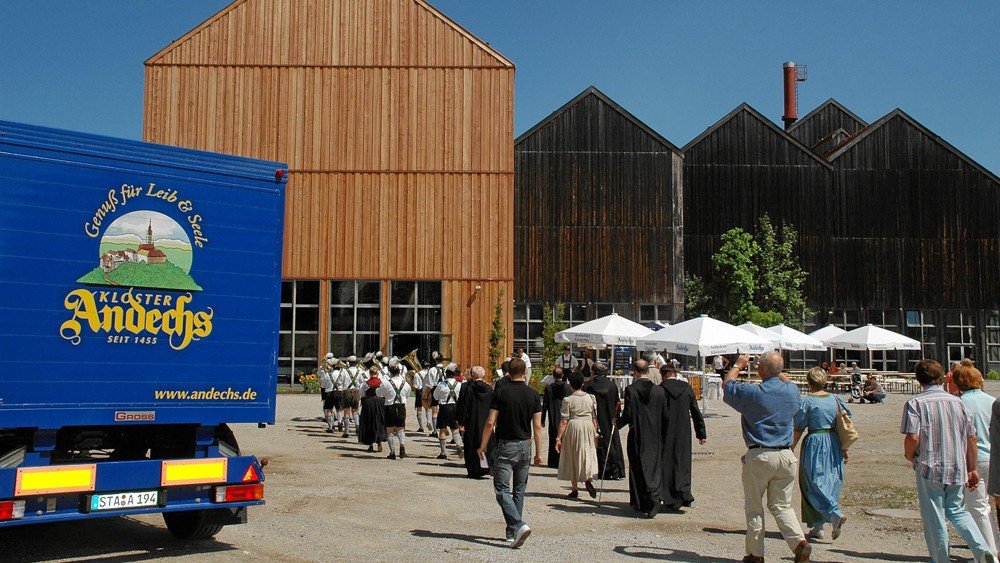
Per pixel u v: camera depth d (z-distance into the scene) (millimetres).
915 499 11672
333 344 32188
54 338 7402
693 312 39969
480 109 32844
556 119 38875
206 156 8289
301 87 32688
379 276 32312
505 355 32031
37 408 7289
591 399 11742
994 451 7355
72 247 7535
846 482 13070
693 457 16219
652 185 38625
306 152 32531
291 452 16406
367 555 8148
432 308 32375
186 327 8062
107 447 8773
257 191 8562
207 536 8633
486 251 32469
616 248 38375
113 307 7707
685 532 9562
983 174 41625
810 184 41188
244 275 8414
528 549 8508
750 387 7871
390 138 32719
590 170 38656
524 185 38594
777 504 7762
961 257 41344
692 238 40656
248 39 32750
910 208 41406
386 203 32531
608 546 8719
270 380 8469
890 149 41531
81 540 8758
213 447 8266
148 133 32188
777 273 39719
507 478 8750
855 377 30641
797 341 27547
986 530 7789
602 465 13305
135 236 7867
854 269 41062
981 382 8195
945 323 41125
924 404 7473
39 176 7418
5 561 7797
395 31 33000
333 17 32938
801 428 9250
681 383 11023
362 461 15344
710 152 41125
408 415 24594
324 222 32406
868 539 9297
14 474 7047
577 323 38094
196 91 32438
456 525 9734
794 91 55031
